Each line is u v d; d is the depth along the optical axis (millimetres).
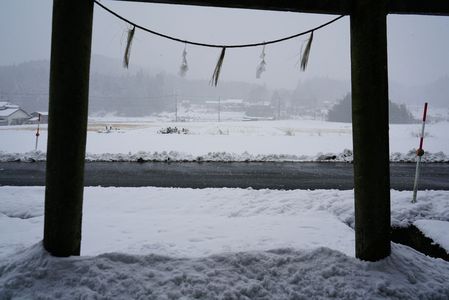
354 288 2916
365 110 3252
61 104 3010
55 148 3057
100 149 18312
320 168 12891
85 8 3021
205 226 5824
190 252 4535
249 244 4926
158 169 12234
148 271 3064
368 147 3260
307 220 6230
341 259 3277
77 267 3008
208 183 9961
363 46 3223
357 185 3387
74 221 3180
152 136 25812
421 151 7023
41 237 5152
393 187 9805
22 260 3109
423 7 3529
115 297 2754
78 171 3137
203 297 2803
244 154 15281
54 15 2996
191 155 15000
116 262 3193
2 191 7930
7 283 2836
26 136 24906
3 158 13477
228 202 7391
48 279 2906
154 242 4961
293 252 3439
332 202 7320
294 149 19750
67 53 2982
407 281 3045
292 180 10531
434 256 5148
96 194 7879
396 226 6219
